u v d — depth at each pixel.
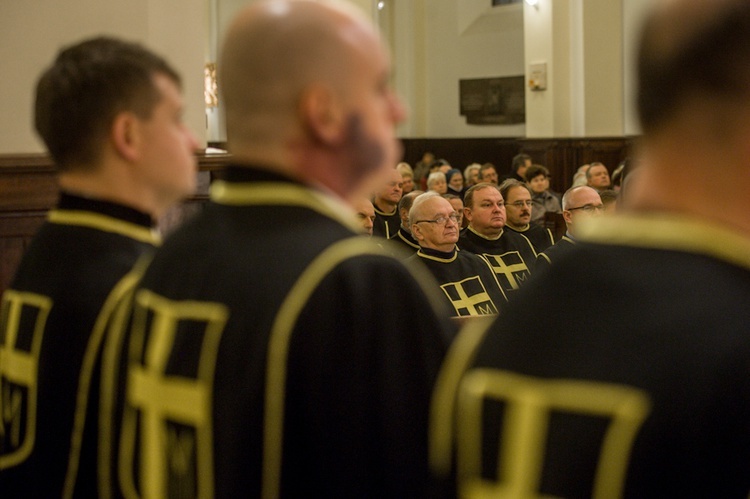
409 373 1.21
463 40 18.94
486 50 18.53
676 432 0.85
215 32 19.19
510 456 0.94
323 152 1.27
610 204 6.00
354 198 1.32
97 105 1.54
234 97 1.27
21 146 4.38
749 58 0.86
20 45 4.36
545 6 14.20
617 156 14.18
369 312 1.20
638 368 0.88
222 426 1.21
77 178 1.61
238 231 1.28
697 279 0.89
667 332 0.87
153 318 1.36
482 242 6.13
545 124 14.46
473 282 5.50
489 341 1.02
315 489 1.19
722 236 0.90
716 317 0.86
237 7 18.94
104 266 1.56
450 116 19.42
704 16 0.87
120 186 1.59
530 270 6.14
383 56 1.30
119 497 1.38
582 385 0.90
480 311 5.42
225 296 1.25
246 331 1.21
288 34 1.24
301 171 1.28
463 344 1.09
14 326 1.62
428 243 5.48
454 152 19.23
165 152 1.59
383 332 1.20
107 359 1.46
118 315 1.48
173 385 1.28
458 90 19.19
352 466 1.18
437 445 1.05
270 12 1.26
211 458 1.23
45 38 4.39
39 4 4.38
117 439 1.41
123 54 1.56
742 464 0.83
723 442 0.84
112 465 1.41
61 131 1.56
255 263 1.24
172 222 4.40
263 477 1.18
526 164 12.48
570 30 14.22
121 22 4.54
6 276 4.07
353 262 1.22
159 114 1.58
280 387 1.18
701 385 0.85
